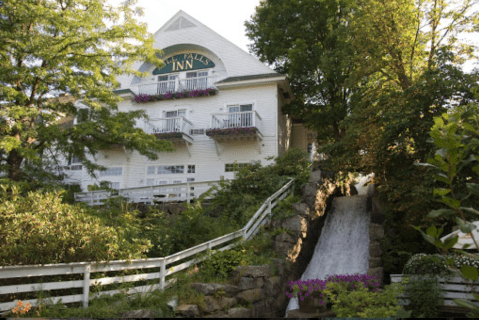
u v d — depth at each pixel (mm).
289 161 17484
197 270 8562
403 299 8773
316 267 13617
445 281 8664
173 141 22406
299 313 8836
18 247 6055
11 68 12125
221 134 21000
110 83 15508
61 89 14430
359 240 14992
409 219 12430
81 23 13109
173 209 15328
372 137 14875
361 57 16844
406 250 12539
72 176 23641
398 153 13156
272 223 12570
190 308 6793
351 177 23500
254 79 22141
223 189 15547
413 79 16422
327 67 20484
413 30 16672
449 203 2764
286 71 26359
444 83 12250
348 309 7492
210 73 24078
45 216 6812
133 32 14188
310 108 23891
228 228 11898
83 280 6672
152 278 7891
